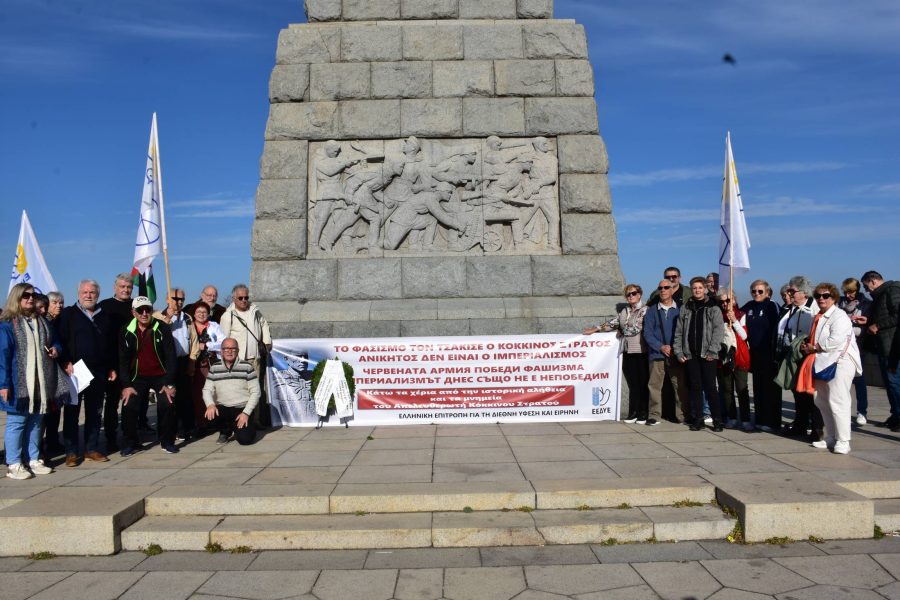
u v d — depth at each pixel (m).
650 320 8.27
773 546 4.82
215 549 4.91
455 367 8.53
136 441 7.25
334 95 9.67
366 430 8.17
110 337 7.32
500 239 9.49
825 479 5.54
